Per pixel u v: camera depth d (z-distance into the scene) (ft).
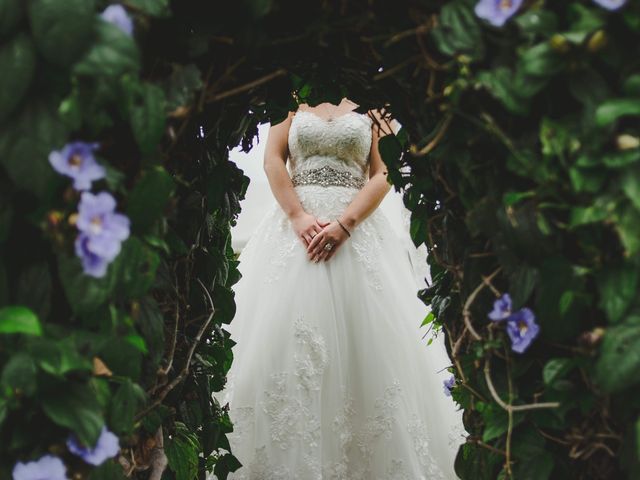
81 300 3.27
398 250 8.63
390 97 4.85
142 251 3.53
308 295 7.64
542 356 3.95
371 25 4.07
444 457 7.72
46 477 3.13
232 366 7.79
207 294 5.45
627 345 3.23
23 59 3.15
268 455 7.29
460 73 3.69
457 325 4.91
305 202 8.21
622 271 3.33
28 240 3.37
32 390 3.12
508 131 3.68
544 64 3.37
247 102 5.19
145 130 3.43
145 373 4.32
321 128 8.37
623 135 3.30
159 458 4.75
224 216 5.80
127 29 3.37
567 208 3.49
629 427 3.47
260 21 3.95
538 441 3.92
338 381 7.55
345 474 7.47
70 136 3.39
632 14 3.28
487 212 3.84
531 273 3.64
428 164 4.92
